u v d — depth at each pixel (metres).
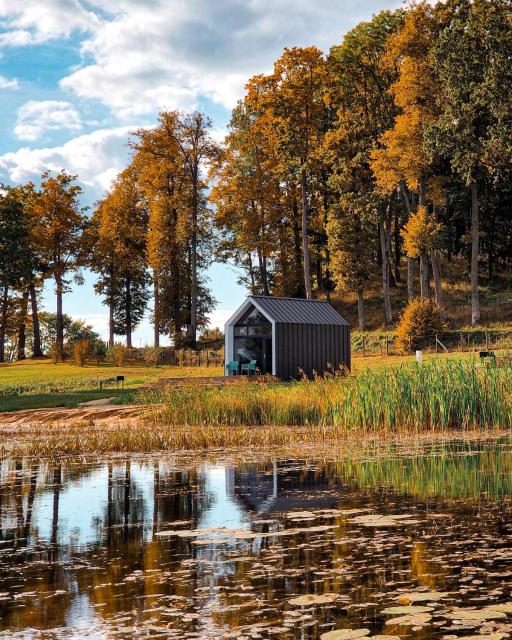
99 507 9.23
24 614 4.96
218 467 12.65
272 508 8.77
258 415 21.06
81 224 63.34
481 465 11.80
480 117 45.12
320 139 53.59
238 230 59.75
